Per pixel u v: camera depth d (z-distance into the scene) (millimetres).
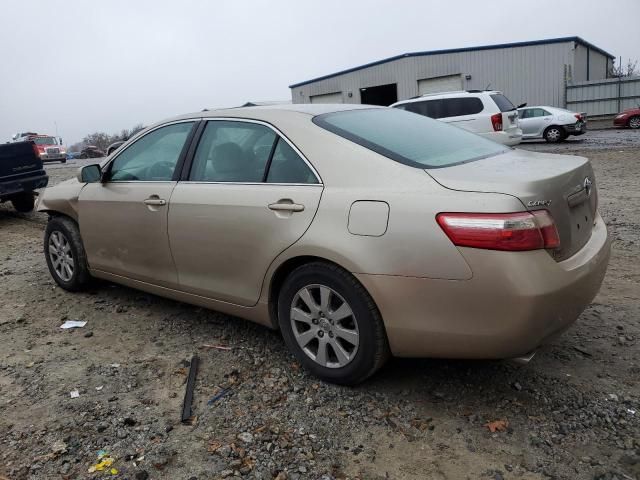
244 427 2910
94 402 3191
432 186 2809
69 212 4906
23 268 6176
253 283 3492
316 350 3322
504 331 2609
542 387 3172
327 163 3191
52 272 5258
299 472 2557
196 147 3934
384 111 3936
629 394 3062
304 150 3309
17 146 9820
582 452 2611
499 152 3523
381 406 3055
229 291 3658
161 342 3988
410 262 2760
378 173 3008
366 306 2965
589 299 2945
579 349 3596
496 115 13727
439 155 3219
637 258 5449
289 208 3219
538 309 2559
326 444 2752
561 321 2713
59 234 5094
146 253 4180
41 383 3436
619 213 7559
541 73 29484
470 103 14023
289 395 3201
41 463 2668
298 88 36844
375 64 33000
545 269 2576
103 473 2584
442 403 3064
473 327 2676
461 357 2801
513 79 30047
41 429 2939
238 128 3734
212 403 3150
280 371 3484
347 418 2959
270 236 3307
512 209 2559
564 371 3338
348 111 3717
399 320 2850
